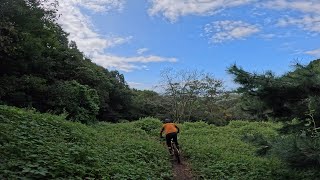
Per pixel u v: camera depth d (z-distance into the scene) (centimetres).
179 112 4425
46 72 2386
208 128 2372
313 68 750
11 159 631
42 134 963
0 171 555
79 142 1044
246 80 769
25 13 2005
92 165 760
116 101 3981
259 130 2145
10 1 1834
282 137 773
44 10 2366
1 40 1728
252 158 1223
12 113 1176
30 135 876
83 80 3025
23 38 2031
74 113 2247
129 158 989
